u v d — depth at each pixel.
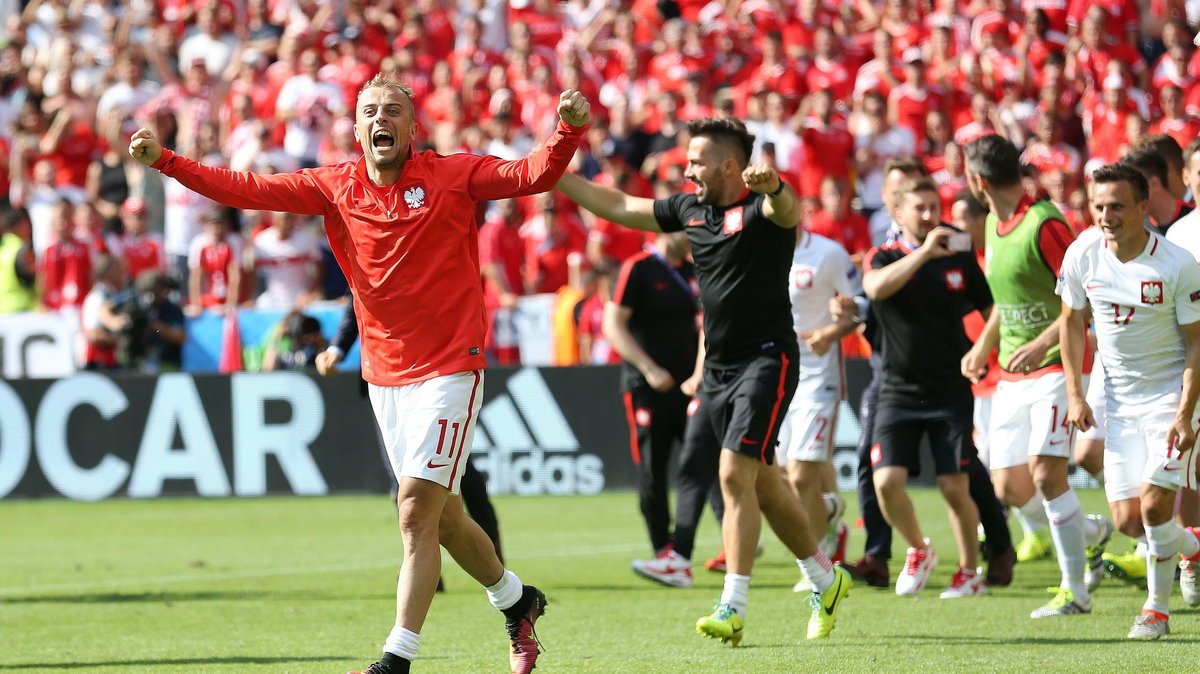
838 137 32.50
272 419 29.59
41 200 38.53
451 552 10.68
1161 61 32.72
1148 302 12.11
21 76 43.81
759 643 12.30
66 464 30.22
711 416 12.77
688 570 17.42
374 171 10.35
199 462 29.81
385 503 28.31
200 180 10.23
